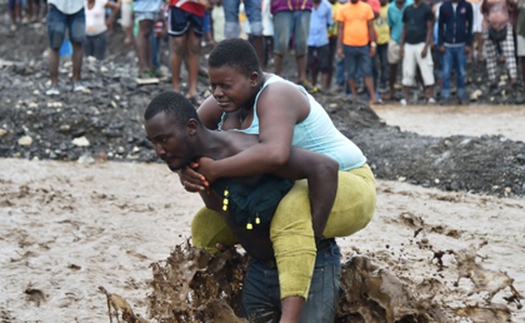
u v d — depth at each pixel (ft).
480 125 41.75
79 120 33.50
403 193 27.07
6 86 36.73
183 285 12.88
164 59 65.87
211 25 59.11
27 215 22.98
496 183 27.68
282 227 11.89
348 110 36.52
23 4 83.20
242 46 12.16
